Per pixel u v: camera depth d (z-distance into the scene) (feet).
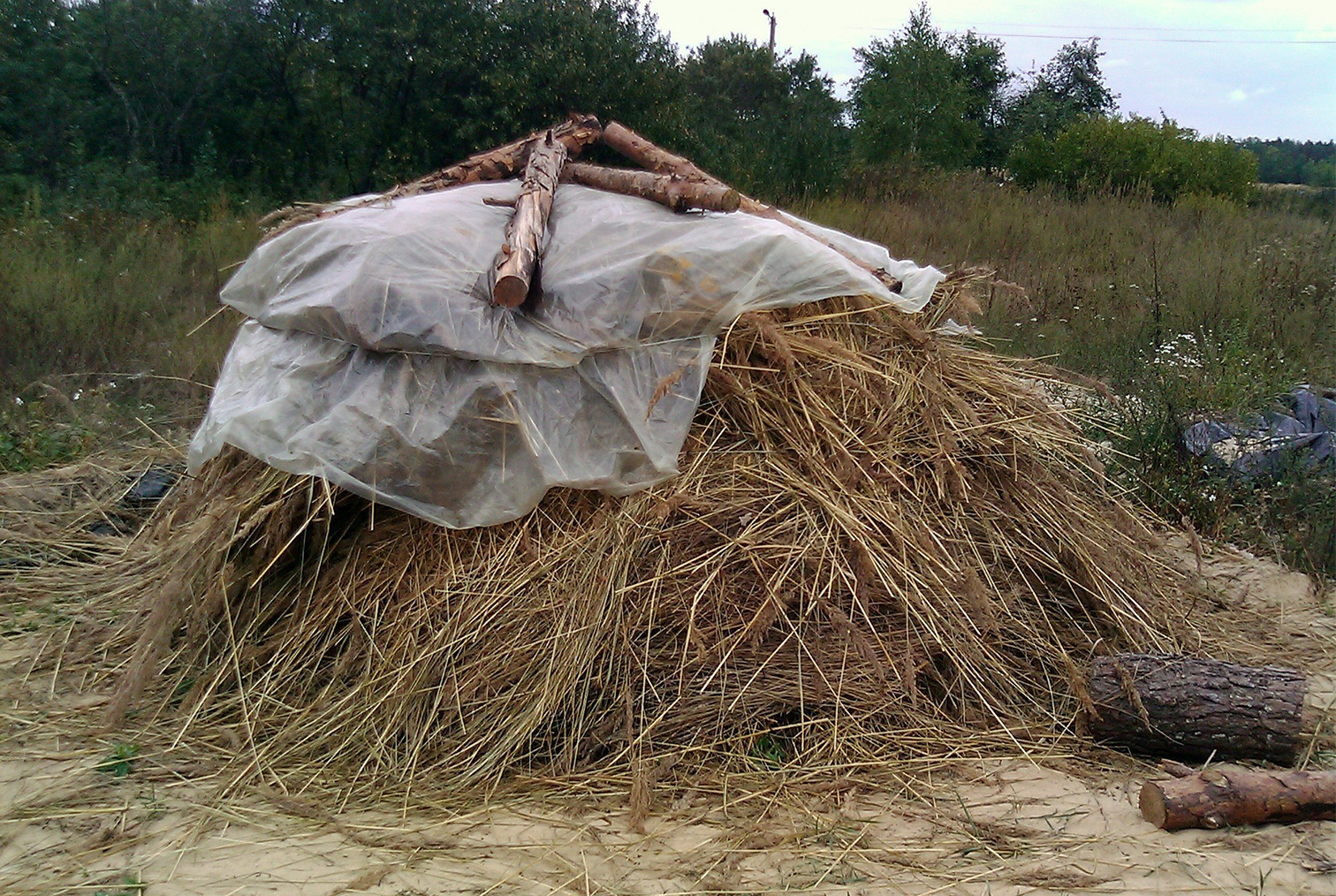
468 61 48.70
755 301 12.51
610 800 10.41
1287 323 28.48
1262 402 21.50
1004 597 12.75
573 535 11.71
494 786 10.52
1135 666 11.68
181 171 50.14
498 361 11.64
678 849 9.63
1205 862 9.49
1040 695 12.32
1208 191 59.00
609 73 49.88
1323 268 32.89
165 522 14.53
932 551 12.01
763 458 12.40
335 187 50.93
